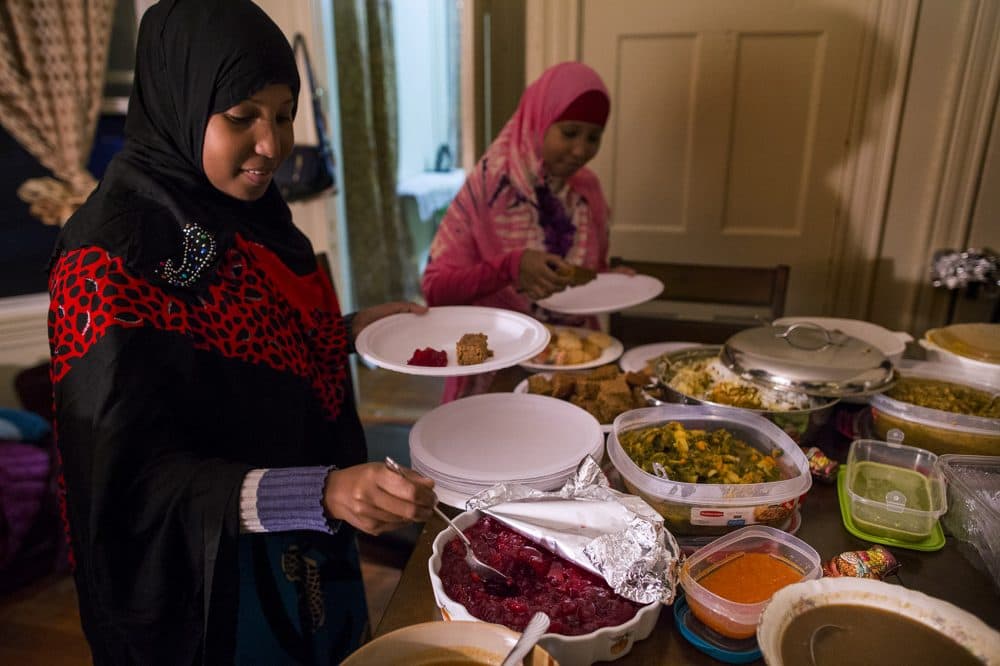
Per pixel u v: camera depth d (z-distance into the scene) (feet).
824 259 8.00
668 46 7.74
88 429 2.62
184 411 2.92
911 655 2.19
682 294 6.81
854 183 7.64
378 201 13.83
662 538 2.60
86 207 2.99
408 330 4.74
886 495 3.30
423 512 2.53
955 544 3.09
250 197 3.29
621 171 8.30
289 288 3.65
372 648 2.15
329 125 9.25
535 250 5.50
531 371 5.02
